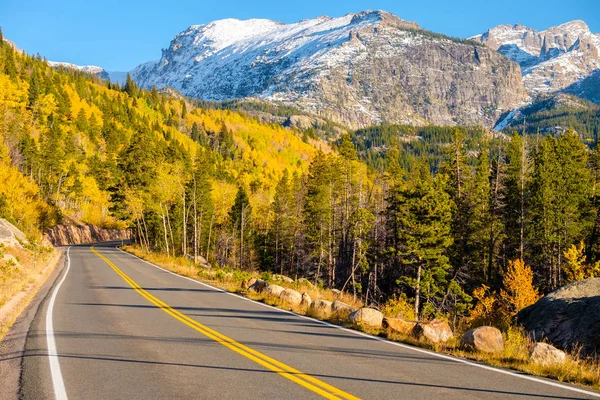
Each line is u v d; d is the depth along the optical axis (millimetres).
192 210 66625
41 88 125312
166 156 72438
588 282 13742
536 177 45125
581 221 43469
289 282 23984
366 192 65688
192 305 14742
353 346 9117
